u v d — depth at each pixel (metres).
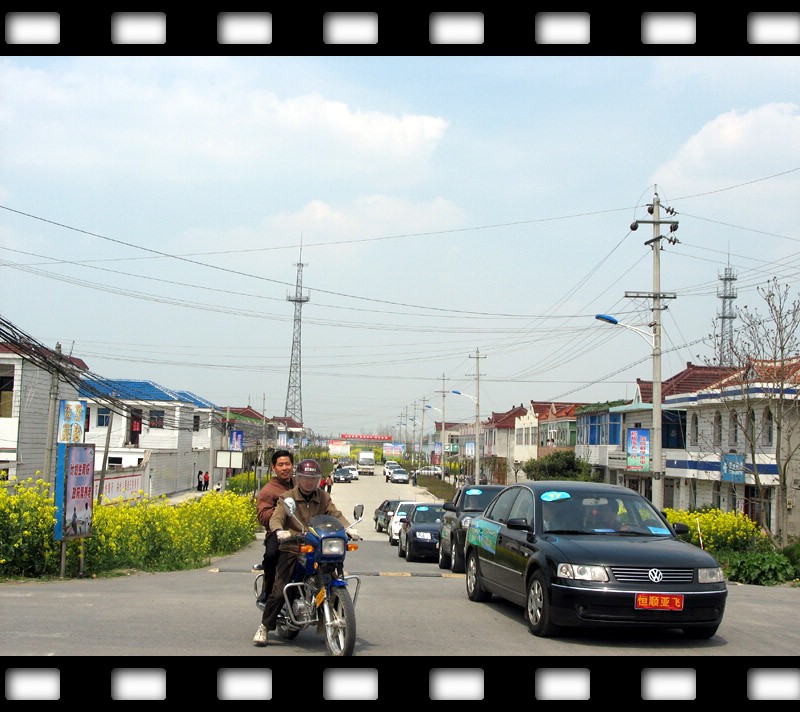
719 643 8.81
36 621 8.80
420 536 23.84
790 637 9.26
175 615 9.52
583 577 8.51
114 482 41.44
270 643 8.05
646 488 46.84
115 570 15.41
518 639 8.78
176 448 57.12
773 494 32.38
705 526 24.09
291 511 7.51
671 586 8.49
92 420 53.59
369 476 108.19
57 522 13.35
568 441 63.25
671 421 44.06
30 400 34.31
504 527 10.73
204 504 23.91
